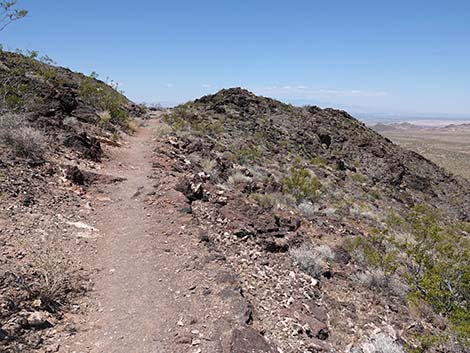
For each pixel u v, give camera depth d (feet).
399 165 137.49
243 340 17.47
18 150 32.89
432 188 139.33
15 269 19.15
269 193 49.08
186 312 19.34
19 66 65.31
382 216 68.49
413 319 26.94
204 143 70.13
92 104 70.54
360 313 25.30
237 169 55.98
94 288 20.40
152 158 48.08
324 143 134.82
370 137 158.81
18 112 42.24
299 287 25.88
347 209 60.03
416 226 39.65
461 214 126.52
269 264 28.19
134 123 80.12
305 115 152.25
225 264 25.62
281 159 92.43
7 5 39.22
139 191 34.83
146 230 28.02
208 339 17.52
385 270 32.55
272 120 132.57
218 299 20.90
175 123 84.53
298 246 33.73
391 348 20.74
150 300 19.93
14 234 22.59
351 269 32.73
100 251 24.39
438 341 22.89
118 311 18.76
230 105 132.16
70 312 18.02
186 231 28.81
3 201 25.58
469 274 30.09
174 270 23.30
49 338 15.89
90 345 16.16
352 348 20.45
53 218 26.32
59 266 20.88
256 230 33.53
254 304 21.79
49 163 34.09
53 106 52.49
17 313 16.37
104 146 48.80
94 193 33.32
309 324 21.27
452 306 28.78
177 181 39.60
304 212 46.57
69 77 108.17
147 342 16.80
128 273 22.26
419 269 33.99
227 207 36.17
